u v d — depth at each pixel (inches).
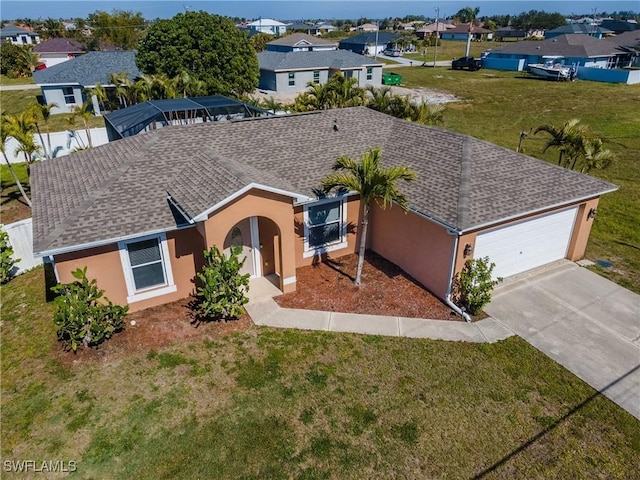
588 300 554.6
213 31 1590.8
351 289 578.2
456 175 587.2
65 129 1424.7
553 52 2514.8
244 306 541.0
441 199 549.0
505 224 553.3
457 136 676.7
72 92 1648.6
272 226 552.1
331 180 519.5
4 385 427.5
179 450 362.6
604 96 1875.0
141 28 3161.9
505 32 4505.4
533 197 563.2
